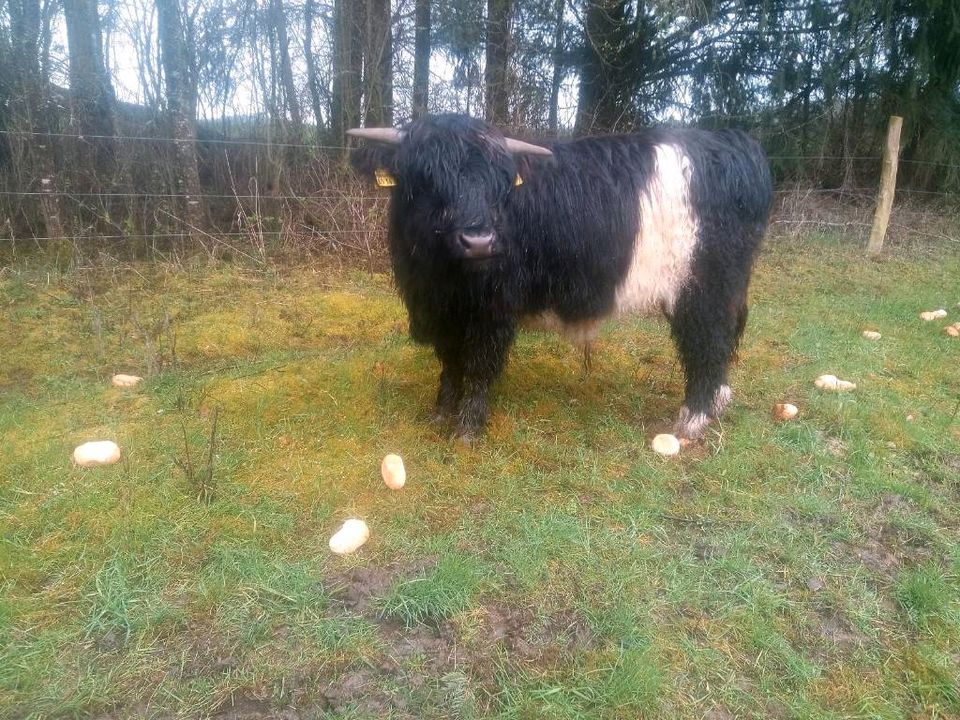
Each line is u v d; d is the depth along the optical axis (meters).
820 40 10.14
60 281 5.99
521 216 3.12
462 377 3.63
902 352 5.05
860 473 3.26
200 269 6.65
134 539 2.59
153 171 7.29
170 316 5.31
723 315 3.51
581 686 2.01
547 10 9.57
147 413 3.65
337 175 7.56
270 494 2.94
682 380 4.46
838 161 11.02
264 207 7.62
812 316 5.92
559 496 3.02
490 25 9.05
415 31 8.88
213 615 2.26
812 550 2.71
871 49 9.84
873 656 2.19
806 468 3.32
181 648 2.13
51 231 6.79
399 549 2.63
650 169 3.27
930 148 10.58
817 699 2.02
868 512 3.00
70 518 2.70
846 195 10.51
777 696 2.02
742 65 10.54
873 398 4.14
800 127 10.66
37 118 6.86
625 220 3.23
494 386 4.12
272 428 3.53
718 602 2.38
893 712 1.97
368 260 7.06
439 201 2.83
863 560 2.67
